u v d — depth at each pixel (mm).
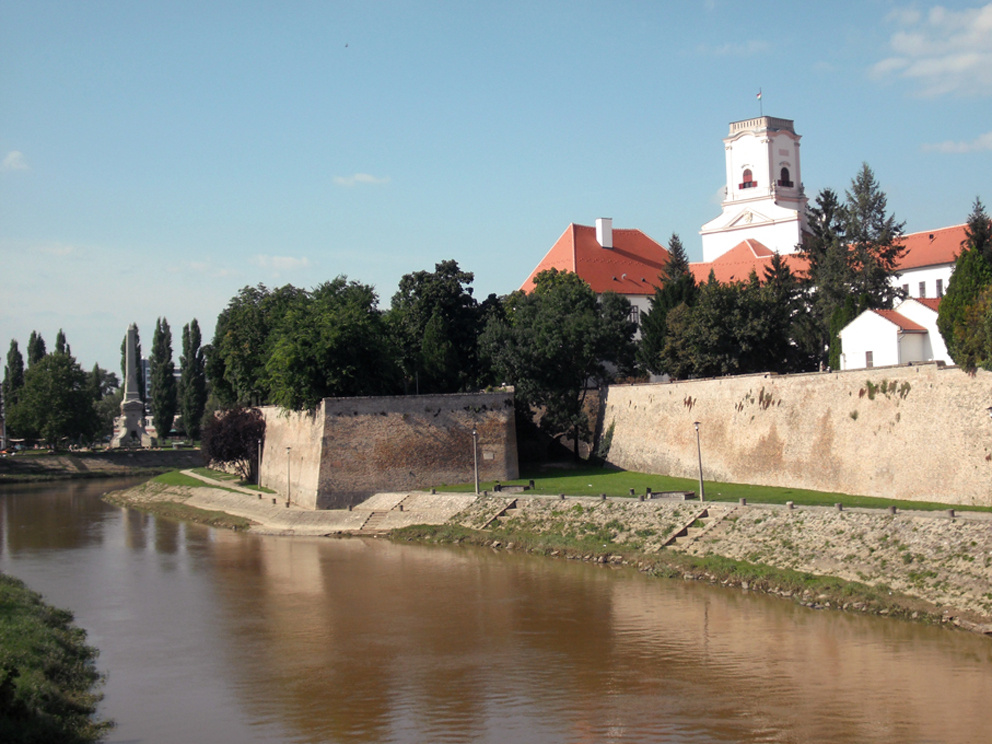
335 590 60750
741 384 80375
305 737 36656
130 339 190375
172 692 41844
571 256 138000
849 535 55344
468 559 69250
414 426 92188
